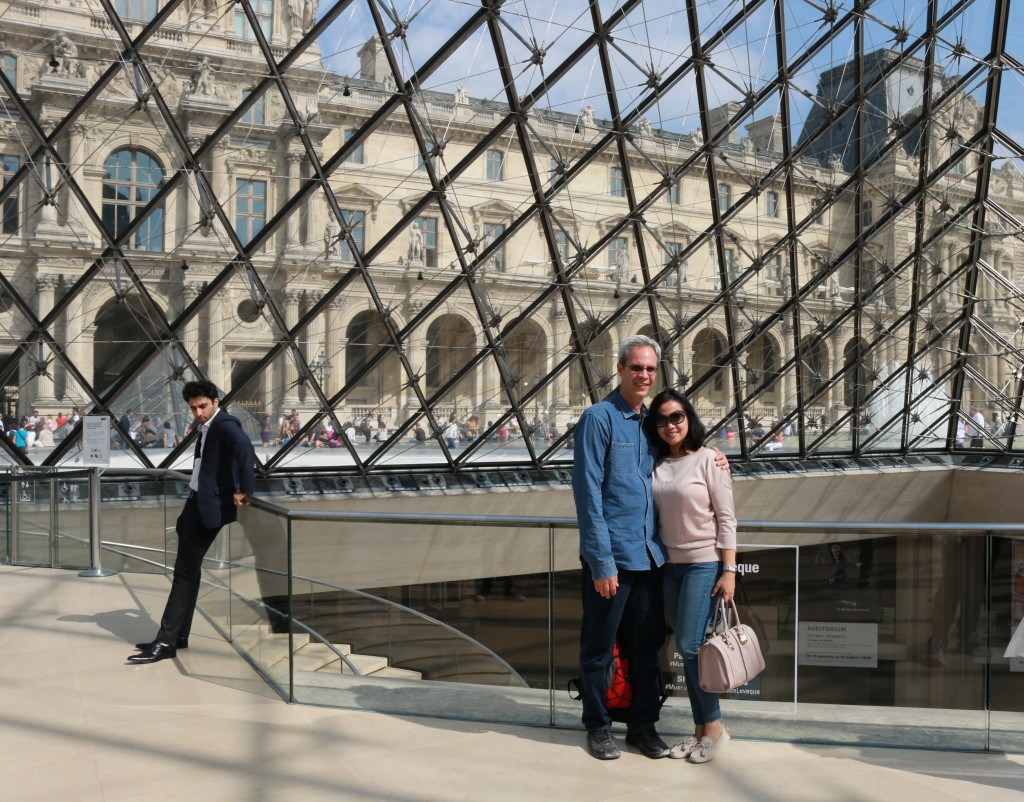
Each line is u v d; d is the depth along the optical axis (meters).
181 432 20.72
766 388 28.09
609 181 22.86
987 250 28.53
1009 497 31.41
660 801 4.62
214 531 7.40
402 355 22.22
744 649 5.05
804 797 4.70
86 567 11.30
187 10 17.95
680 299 25.25
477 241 21.75
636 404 5.36
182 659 7.34
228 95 18.66
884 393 30.61
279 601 6.39
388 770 5.01
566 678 5.81
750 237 25.23
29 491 11.70
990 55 24.66
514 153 21.52
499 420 24.25
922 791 4.80
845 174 25.39
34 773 4.96
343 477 22.78
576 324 24.23
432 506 23.41
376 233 20.98
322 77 19.03
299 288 20.66
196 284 19.72
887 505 32.88
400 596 6.16
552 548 5.85
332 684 6.23
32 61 17.17
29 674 6.90
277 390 21.48
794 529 5.64
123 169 18.77
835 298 27.34
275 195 19.78
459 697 6.00
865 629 5.67
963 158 26.50
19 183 17.56
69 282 18.77
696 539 5.19
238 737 5.52
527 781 4.87
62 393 19.42
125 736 5.54
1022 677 5.52
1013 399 30.48
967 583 5.66
